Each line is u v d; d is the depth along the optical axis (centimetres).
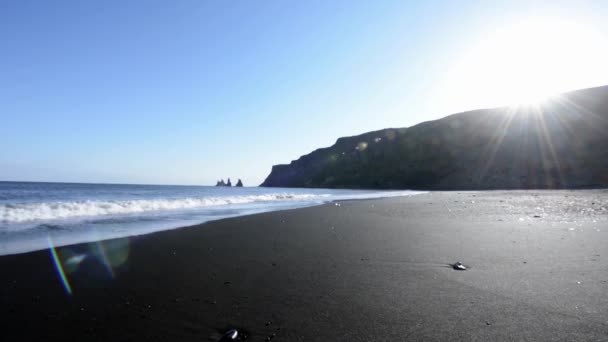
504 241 681
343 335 285
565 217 1062
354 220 1121
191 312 344
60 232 838
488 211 1340
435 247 648
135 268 514
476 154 6638
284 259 572
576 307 328
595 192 2903
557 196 2347
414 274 468
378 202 2130
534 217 1087
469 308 335
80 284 436
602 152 5038
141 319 328
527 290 382
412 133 8525
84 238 757
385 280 442
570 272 449
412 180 7231
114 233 831
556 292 372
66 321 324
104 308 356
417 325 300
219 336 292
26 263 532
